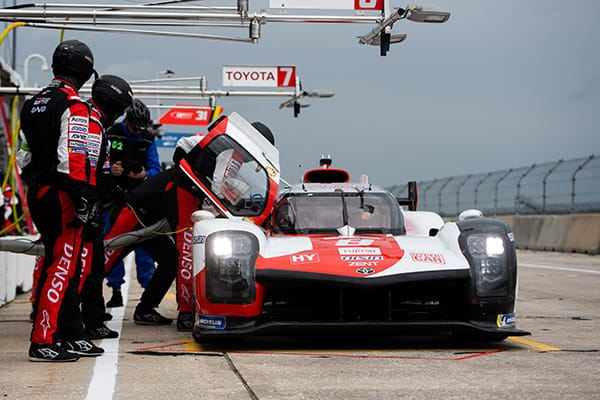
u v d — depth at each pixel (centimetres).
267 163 1527
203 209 1603
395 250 1284
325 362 1135
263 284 1220
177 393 928
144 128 1689
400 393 916
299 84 3133
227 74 3136
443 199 6481
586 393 909
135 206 1603
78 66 1180
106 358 1188
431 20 2084
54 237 1173
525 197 5462
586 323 1582
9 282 2200
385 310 1234
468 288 1227
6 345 1354
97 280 1409
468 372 1047
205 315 1234
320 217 1491
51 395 922
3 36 2091
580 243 4650
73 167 1142
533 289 2342
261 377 1022
